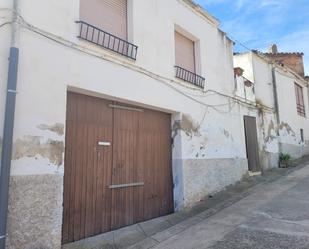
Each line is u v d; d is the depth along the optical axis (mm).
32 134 3930
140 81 5941
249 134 10656
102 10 5504
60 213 4121
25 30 4008
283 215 5781
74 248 4324
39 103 4066
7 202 3482
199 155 7555
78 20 4805
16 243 3586
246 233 4895
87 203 4855
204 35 8562
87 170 4930
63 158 4270
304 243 4305
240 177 9453
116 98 5418
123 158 5652
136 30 6043
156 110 6676
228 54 9875
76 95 4922
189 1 7871
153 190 6277
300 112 16469
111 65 5316
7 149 3551
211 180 7922
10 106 3643
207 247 4410
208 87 8414
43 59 4191
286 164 12430
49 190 4027
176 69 7113
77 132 4852
